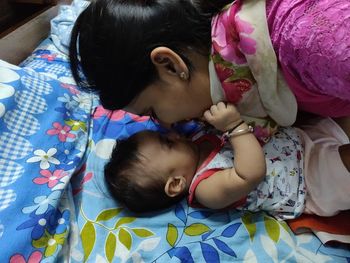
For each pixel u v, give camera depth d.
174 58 0.69
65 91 1.05
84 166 0.95
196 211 0.86
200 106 0.78
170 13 0.69
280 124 0.81
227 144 0.85
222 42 0.69
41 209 0.78
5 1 1.41
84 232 0.82
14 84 0.94
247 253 0.78
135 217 0.86
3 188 0.80
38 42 1.46
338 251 0.80
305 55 0.60
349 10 0.55
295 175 0.83
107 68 0.72
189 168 0.88
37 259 0.73
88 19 0.73
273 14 0.65
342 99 0.70
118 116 1.07
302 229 0.84
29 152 0.88
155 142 0.88
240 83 0.73
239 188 0.78
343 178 0.81
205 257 0.77
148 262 0.77
